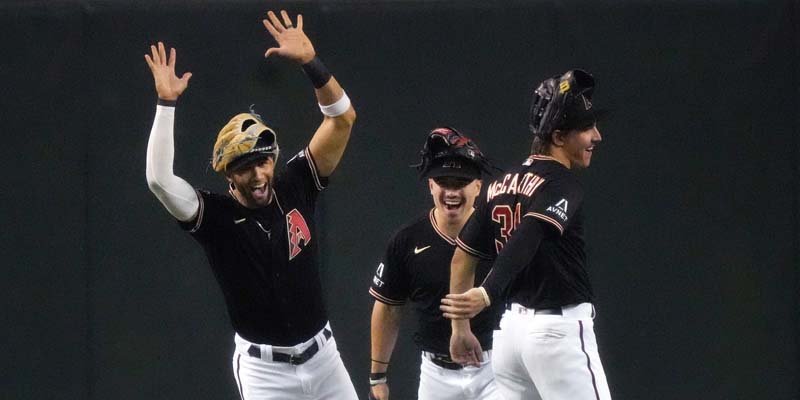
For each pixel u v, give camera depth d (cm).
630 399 2519
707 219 2520
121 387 2473
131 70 2456
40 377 2458
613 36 2505
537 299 1700
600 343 2517
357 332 2497
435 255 1975
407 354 2516
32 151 2444
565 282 1692
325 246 2488
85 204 2456
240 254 1738
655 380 2522
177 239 2475
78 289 2461
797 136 2520
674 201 2517
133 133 2459
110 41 2450
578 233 1708
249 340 1811
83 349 2466
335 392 1861
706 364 2527
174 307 2480
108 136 2456
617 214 2511
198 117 2458
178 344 2483
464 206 1939
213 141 2462
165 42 2458
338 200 2486
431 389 2038
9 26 2434
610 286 2514
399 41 2491
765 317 2530
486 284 1594
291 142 2467
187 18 2458
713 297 2523
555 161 1702
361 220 2489
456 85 2492
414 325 2514
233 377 2491
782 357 2530
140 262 2470
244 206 1739
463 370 2003
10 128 2442
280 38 1748
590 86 1712
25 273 2452
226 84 2464
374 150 2489
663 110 2511
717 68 2516
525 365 1728
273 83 2467
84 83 2450
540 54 2497
